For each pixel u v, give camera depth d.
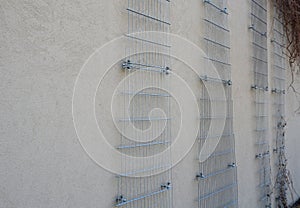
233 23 3.31
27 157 1.39
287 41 4.91
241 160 3.39
